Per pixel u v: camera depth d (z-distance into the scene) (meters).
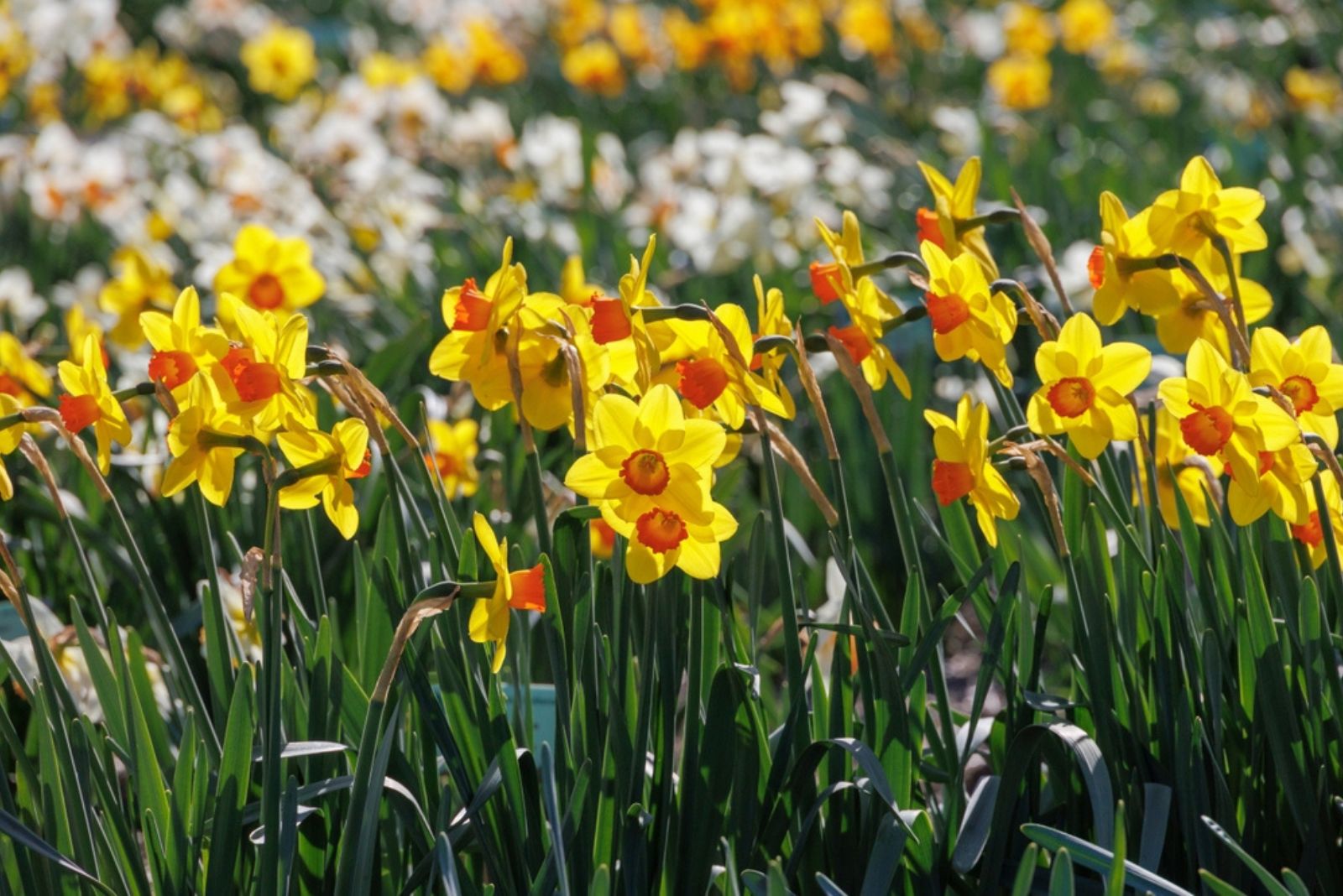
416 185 7.15
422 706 3.35
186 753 3.34
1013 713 3.42
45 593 4.08
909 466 4.74
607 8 14.45
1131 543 3.42
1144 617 3.42
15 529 4.20
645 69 12.04
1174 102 10.98
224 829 3.29
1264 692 3.35
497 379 3.30
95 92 10.20
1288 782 3.35
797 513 4.70
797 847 3.33
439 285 5.99
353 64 13.98
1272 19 12.72
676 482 3.19
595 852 3.32
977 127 8.59
